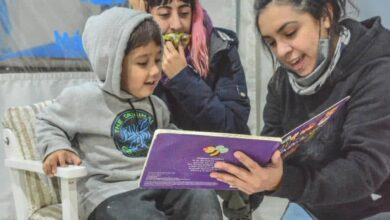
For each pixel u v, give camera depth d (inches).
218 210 44.4
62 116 45.9
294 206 56.2
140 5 53.7
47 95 58.8
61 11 59.4
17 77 56.2
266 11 45.3
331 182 42.9
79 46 61.3
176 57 51.0
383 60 47.1
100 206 42.4
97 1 61.7
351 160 45.6
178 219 45.1
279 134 56.4
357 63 47.9
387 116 45.8
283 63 48.0
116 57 43.8
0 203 55.9
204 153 32.8
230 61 55.5
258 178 35.4
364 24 51.1
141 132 47.8
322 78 49.3
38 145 45.2
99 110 46.2
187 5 53.2
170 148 31.8
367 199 50.0
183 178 34.9
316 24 45.8
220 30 57.7
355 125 47.2
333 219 52.8
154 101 50.0
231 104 53.9
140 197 43.2
